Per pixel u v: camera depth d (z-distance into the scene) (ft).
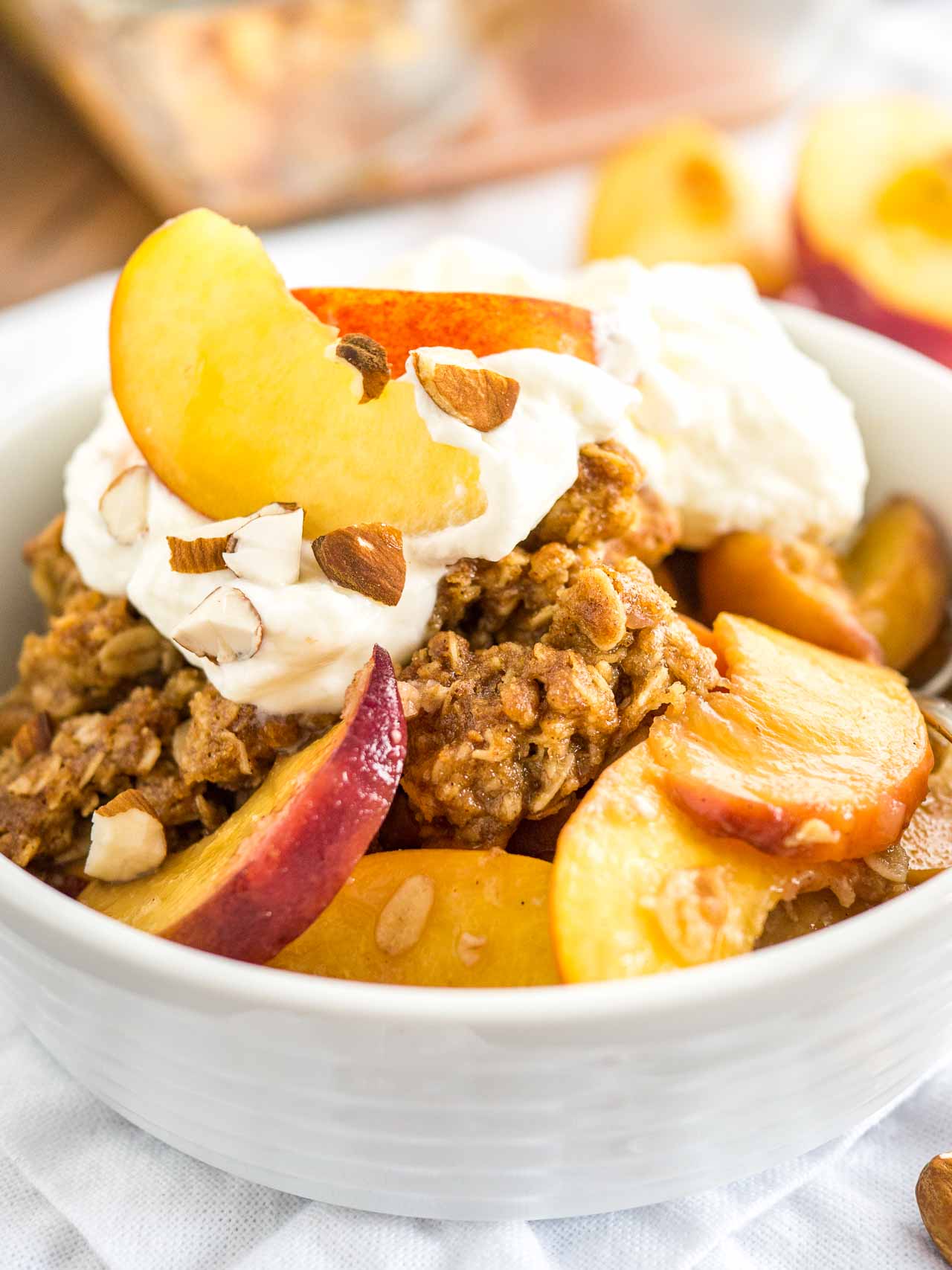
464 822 0.86
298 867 0.77
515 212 1.65
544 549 0.90
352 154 1.63
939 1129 0.88
